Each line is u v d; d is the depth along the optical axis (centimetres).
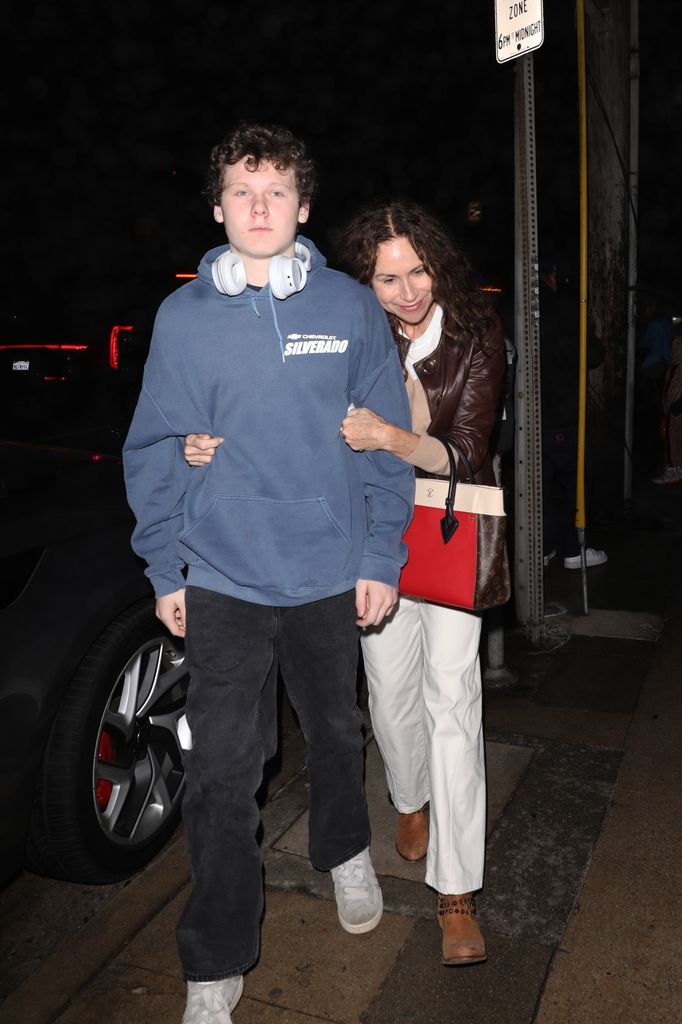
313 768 246
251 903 223
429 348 239
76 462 327
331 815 247
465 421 237
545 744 352
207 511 219
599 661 424
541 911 262
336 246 237
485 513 228
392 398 227
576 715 374
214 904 219
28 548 261
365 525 233
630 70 699
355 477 228
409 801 281
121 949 257
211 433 220
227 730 221
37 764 250
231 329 210
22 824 249
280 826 308
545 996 231
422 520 235
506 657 434
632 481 736
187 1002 222
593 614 479
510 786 325
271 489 216
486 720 374
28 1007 239
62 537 273
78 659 262
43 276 1916
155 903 275
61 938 273
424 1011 229
